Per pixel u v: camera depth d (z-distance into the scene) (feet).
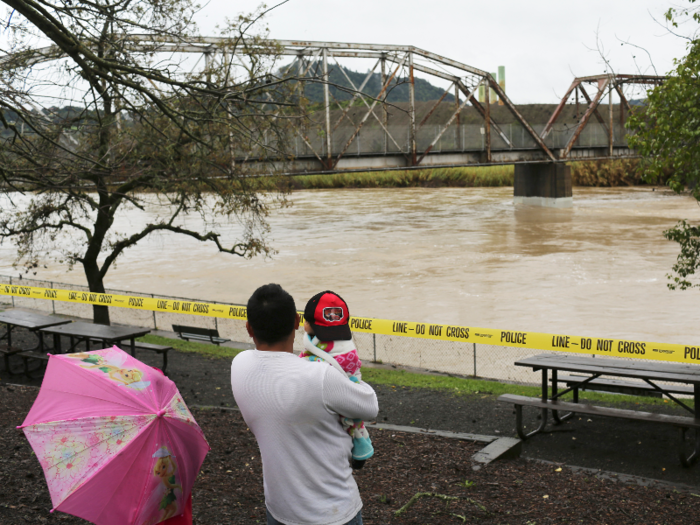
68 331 31.78
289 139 47.65
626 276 96.58
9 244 153.28
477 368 45.03
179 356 40.86
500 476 17.49
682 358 23.70
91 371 9.69
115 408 9.20
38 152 31.14
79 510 8.82
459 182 393.09
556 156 240.12
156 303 41.60
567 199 236.22
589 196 274.57
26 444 18.11
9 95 29.37
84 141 42.93
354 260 119.44
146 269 113.50
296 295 88.12
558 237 147.43
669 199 253.24
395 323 30.53
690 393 22.81
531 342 27.17
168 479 9.18
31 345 42.45
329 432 7.36
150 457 9.02
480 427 25.02
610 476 17.85
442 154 215.72
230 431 21.25
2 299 69.21
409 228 173.37
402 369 41.73
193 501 14.57
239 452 18.79
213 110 30.09
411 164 201.57
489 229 167.22
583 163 334.03
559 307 77.15
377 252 129.39
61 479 8.94
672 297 81.00
